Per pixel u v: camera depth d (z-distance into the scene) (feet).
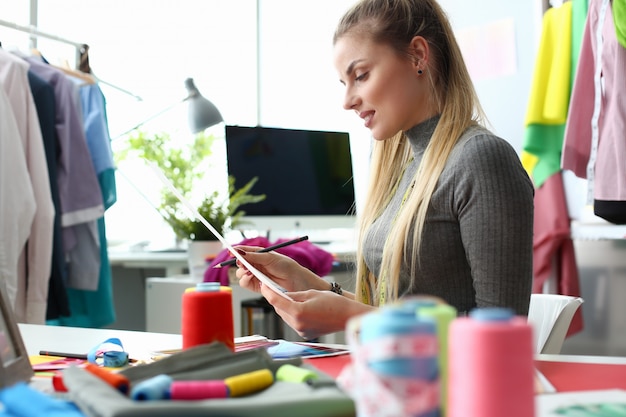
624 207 7.23
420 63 4.12
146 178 11.16
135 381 2.17
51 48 10.71
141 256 9.71
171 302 8.57
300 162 9.73
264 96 13.69
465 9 10.36
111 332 4.13
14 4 10.33
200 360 2.31
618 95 7.15
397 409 1.37
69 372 2.09
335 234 12.21
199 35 12.88
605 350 8.82
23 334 4.04
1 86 7.00
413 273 3.97
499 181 3.63
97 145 8.63
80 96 8.82
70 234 8.15
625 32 7.00
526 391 1.43
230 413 1.69
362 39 4.13
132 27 11.91
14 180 7.00
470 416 1.44
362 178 12.32
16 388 1.81
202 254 8.44
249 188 9.18
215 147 11.58
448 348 1.66
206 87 12.96
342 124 12.66
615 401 2.08
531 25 9.55
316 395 1.83
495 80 10.00
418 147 4.34
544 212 8.82
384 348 1.39
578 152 7.89
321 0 12.91
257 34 13.64
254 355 2.39
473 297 3.92
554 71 8.32
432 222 3.89
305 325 3.23
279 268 4.24
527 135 8.62
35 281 7.34
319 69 13.00
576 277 8.86
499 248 3.55
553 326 3.88
